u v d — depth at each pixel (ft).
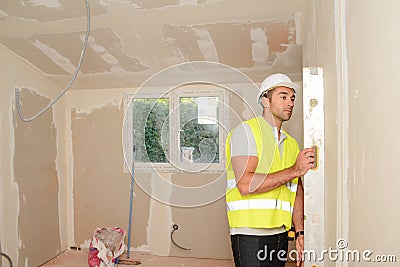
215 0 7.29
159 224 11.73
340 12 3.38
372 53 2.37
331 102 3.82
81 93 12.09
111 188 11.98
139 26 8.32
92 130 12.04
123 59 10.05
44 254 10.97
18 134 9.89
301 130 10.15
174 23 8.16
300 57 9.38
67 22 8.23
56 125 11.68
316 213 4.42
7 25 8.46
